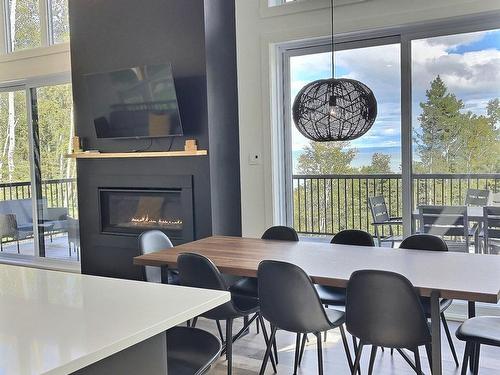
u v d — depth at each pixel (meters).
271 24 4.79
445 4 4.04
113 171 5.34
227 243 3.82
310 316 2.76
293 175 5.04
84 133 5.49
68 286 1.91
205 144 4.73
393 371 3.30
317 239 4.97
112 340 1.33
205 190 4.76
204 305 1.65
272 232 4.05
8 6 6.36
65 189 6.05
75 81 5.50
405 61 4.38
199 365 1.85
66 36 5.96
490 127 4.11
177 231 5.00
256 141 4.96
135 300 1.70
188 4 4.74
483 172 4.17
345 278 2.65
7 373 1.14
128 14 5.11
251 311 3.20
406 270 2.76
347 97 3.09
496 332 2.49
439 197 4.36
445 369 3.28
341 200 4.82
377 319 2.51
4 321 1.49
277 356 3.53
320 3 4.52
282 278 2.77
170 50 4.88
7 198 6.61
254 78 4.92
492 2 3.87
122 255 5.33
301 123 3.24
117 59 5.22
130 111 4.99
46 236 6.28
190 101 4.79
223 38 4.91
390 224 4.60
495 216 4.14
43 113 6.14
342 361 3.48
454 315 4.22
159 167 5.03
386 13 4.27
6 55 6.25
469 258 3.04
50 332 1.40
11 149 6.49
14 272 2.20
